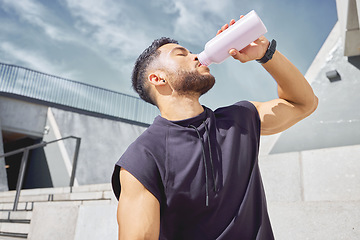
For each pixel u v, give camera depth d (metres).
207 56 0.94
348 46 3.64
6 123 14.63
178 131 0.83
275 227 1.84
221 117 0.93
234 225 0.78
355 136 3.34
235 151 0.85
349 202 1.68
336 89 3.71
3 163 13.47
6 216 4.92
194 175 0.78
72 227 2.77
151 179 0.76
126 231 0.73
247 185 0.85
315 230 1.73
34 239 3.05
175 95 0.93
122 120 17.50
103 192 4.28
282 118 1.00
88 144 15.54
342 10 3.60
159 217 0.76
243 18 0.91
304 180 2.53
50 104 15.73
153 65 0.97
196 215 0.78
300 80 0.97
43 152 15.30
